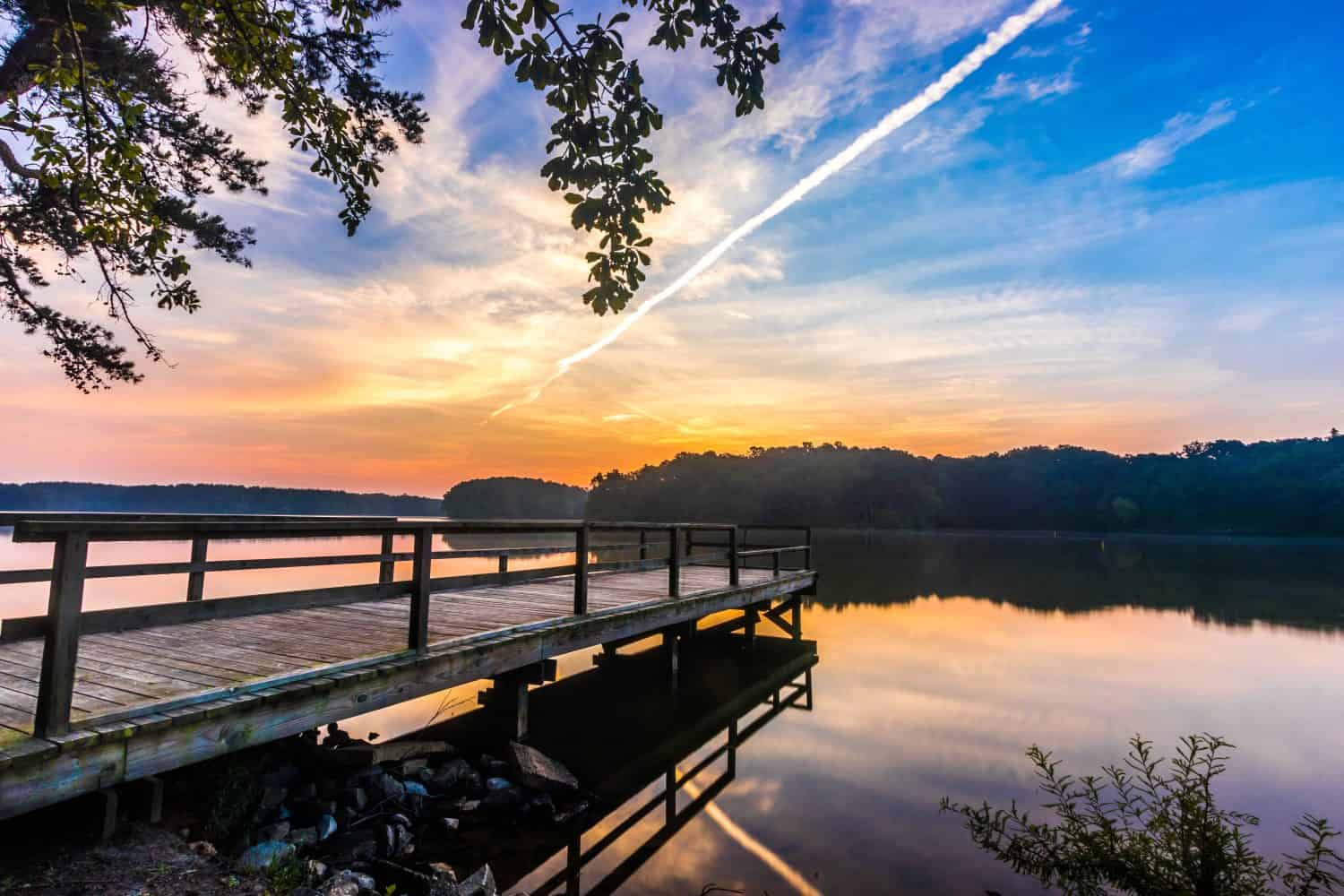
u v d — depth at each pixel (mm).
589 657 12180
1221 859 3381
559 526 6434
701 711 8938
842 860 4809
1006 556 40781
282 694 3814
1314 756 7219
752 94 2645
